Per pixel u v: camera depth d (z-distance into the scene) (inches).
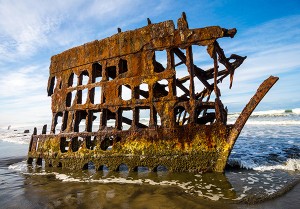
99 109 281.3
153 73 245.0
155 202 159.9
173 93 233.1
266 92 204.5
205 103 219.9
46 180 246.4
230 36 220.1
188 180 206.1
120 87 267.6
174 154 224.1
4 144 725.9
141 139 241.6
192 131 220.8
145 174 239.5
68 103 317.7
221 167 207.6
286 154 311.7
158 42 246.1
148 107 258.7
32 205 170.2
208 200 159.3
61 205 166.4
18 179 260.7
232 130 207.5
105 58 282.4
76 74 309.7
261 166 255.6
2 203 179.3
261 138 491.2
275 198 159.8
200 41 225.8
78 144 302.8
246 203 152.4
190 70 228.1
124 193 184.7
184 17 236.2
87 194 188.4
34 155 329.4
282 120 1024.2
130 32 266.5
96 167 263.7
